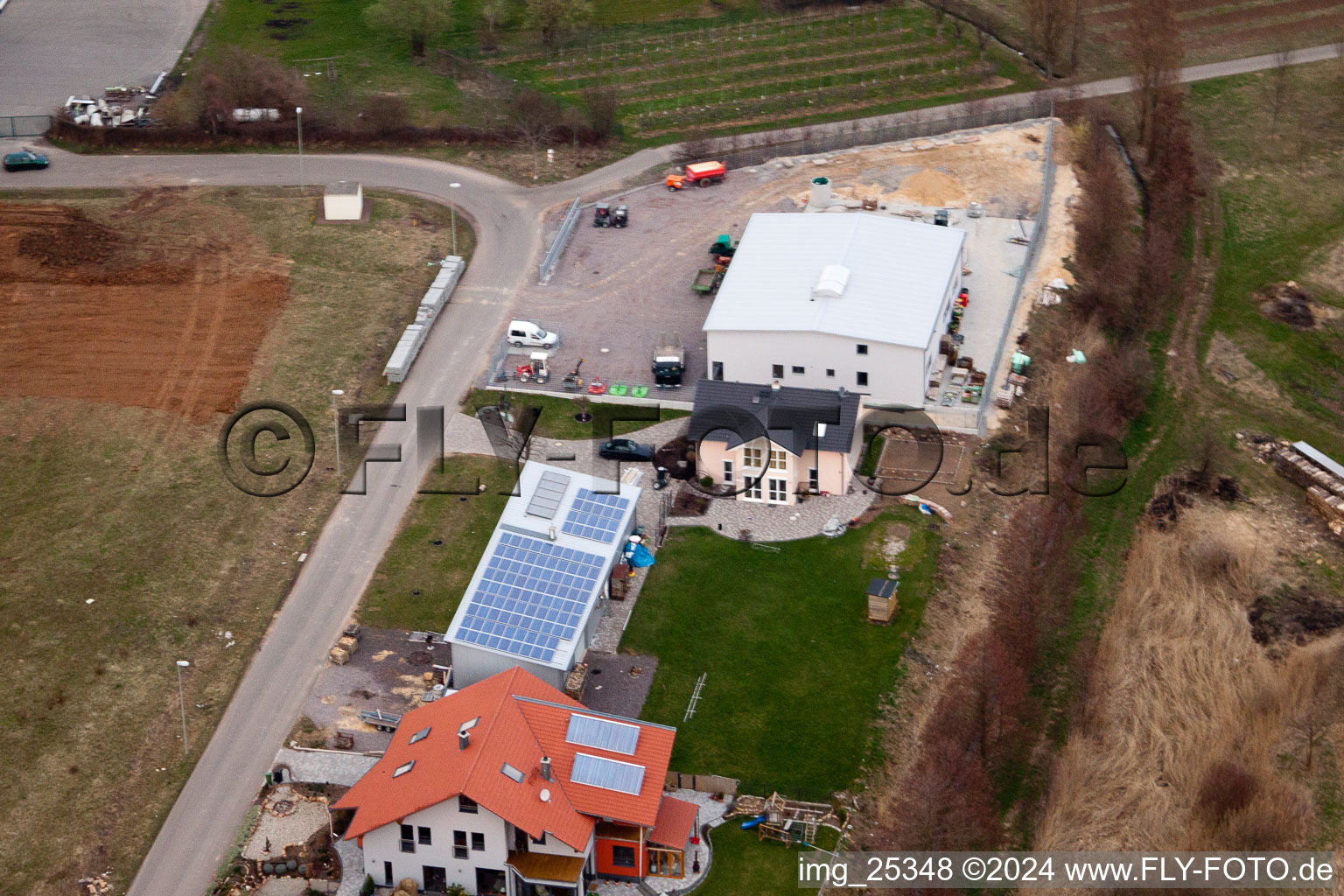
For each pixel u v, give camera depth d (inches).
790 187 5821.9
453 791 3016.7
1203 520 4411.9
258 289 5093.5
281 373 4707.2
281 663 3737.7
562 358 4822.8
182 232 5383.9
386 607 3900.1
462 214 5595.5
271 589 3951.8
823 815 3388.3
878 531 4153.5
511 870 3083.2
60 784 3420.3
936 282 4722.0
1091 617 4035.4
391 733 3555.6
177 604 3885.3
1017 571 4067.4
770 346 4527.6
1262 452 4722.0
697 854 3282.5
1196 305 5388.8
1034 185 5816.9
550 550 3791.8
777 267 4803.2
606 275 5260.8
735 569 4028.1
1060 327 5002.5
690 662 3759.8
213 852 3282.5
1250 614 4097.0
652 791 3193.9
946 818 3356.3
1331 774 3656.5
